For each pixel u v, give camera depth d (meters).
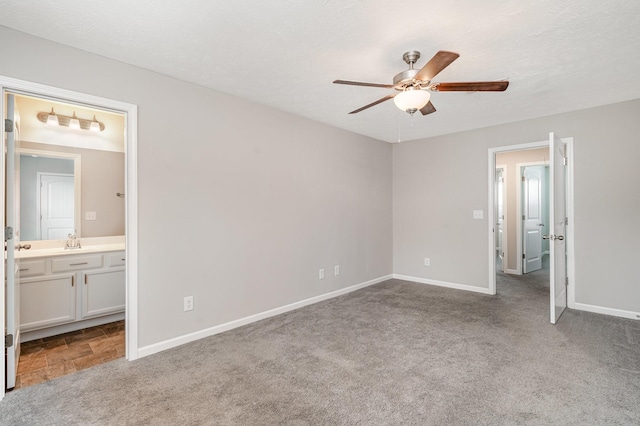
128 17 1.83
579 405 1.83
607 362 2.34
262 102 3.24
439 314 3.43
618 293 3.33
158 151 2.56
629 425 1.66
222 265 2.98
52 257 2.93
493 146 4.17
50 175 3.34
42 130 3.28
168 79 2.62
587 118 3.48
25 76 1.99
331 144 4.11
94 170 3.60
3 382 1.95
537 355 2.46
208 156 2.87
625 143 3.28
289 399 1.91
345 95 3.06
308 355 2.48
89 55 2.23
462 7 1.74
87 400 1.91
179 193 2.68
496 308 3.63
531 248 5.78
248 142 3.18
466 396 1.93
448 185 4.60
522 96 3.10
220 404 1.87
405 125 4.12
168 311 2.62
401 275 5.14
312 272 3.86
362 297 4.11
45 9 1.75
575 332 2.90
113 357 2.54
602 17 1.84
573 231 3.58
